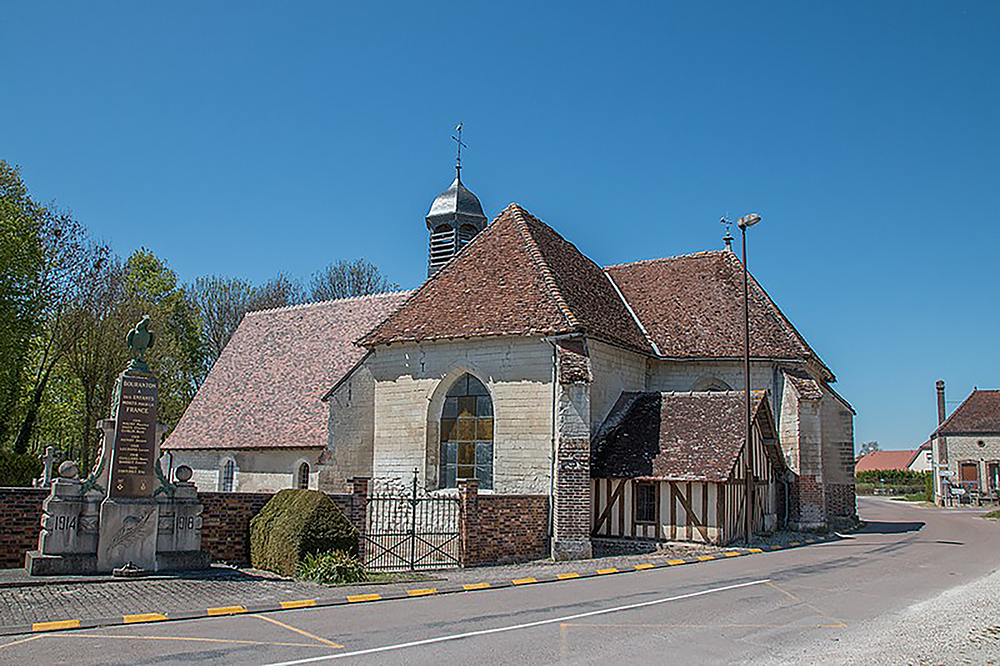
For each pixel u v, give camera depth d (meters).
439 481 23.28
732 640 9.91
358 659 8.66
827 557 20.14
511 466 21.94
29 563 14.16
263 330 37.38
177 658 8.59
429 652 9.05
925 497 64.88
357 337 33.12
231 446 31.53
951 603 12.84
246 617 11.23
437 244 31.86
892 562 18.95
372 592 13.63
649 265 31.41
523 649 9.29
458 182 32.22
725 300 28.53
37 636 9.66
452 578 15.94
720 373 26.84
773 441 25.12
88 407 38.25
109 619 10.60
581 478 20.89
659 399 24.33
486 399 22.95
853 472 30.97
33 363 39.03
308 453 29.61
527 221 27.20
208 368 50.78
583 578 16.45
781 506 26.22
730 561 19.22
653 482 22.02
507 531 19.75
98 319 38.72
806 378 26.58
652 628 10.65
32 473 28.20
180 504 15.54
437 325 23.66
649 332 27.70
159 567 15.05
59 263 38.19
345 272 54.56
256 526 16.78
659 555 20.69
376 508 23.23
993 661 8.90
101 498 14.74
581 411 21.12
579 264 28.39
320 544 15.62
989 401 58.38
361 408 25.12
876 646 9.60
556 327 21.62
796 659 8.93
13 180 36.56
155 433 15.40
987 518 38.53
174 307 47.75
